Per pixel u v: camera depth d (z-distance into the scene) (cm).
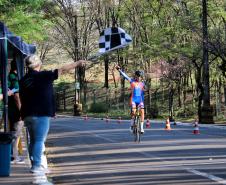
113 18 7338
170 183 1234
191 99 7556
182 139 2516
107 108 7975
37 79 1110
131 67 6906
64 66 1122
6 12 2717
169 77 6194
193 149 2000
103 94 8881
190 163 1584
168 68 6181
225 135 2822
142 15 6638
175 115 6812
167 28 5888
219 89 6588
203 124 4491
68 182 1303
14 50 1883
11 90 1507
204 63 4772
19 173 1365
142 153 1905
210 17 5303
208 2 5334
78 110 7600
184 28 5609
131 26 6931
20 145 1719
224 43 4800
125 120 5616
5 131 1462
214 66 6097
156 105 6700
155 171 1437
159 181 1267
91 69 9356
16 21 2767
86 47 7575
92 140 2595
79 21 7644
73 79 9969
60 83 9719
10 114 1534
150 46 6047
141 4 6669
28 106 1111
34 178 1207
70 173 1459
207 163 1573
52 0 7006
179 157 1748
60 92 9388
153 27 6556
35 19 3062
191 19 5428
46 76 1115
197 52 5384
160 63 6269
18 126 1545
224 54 4762
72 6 7419
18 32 2827
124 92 7969
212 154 1816
